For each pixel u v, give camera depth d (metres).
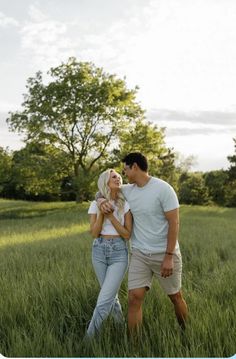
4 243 15.43
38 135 39.38
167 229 5.54
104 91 39.00
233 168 61.53
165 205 5.43
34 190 42.25
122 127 40.56
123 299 6.50
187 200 63.19
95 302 6.36
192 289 7.17
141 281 5.50
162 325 5.26
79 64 40.62
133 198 5.60
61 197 58.22
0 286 7.22
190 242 13.44
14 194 58.59
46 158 40.00
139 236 5.61
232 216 33.69
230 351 4.74
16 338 4.91
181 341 4.98
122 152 39.09
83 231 19.36
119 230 5.58
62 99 38.56
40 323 5.50
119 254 5.65
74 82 39.06
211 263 10.16
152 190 5.50
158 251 5.50
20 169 39.16
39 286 7.04
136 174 5.56
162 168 62.62
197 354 4.53
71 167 41.50
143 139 38.97
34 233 19.08
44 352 4.70
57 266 9.06
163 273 5.43
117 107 39.81
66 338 5.16
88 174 39.25
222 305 6.02
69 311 5.99
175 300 5.59
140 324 5.36
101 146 40.75
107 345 4.78
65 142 40.00
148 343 4.84
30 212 36.91
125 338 4.85
